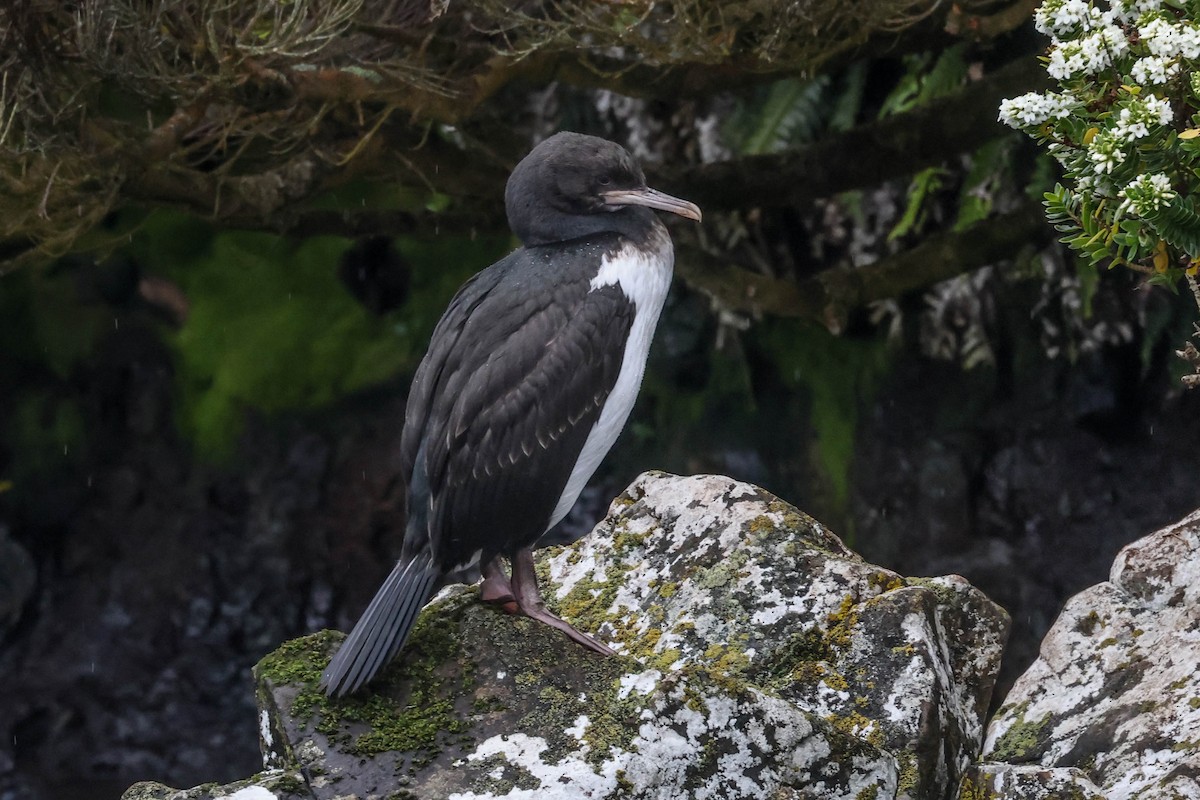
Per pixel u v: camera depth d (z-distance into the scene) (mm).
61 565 15531
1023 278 14188
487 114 12164
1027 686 7090
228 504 15672
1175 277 6566
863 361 14961
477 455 6633
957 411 14727
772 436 15211
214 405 15602
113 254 15547
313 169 10844
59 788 14820
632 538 7656
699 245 13766
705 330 15172
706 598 7078
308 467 15570
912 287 12930
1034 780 6195
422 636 6547
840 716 6492
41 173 9234
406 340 15617
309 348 15602
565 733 6008
